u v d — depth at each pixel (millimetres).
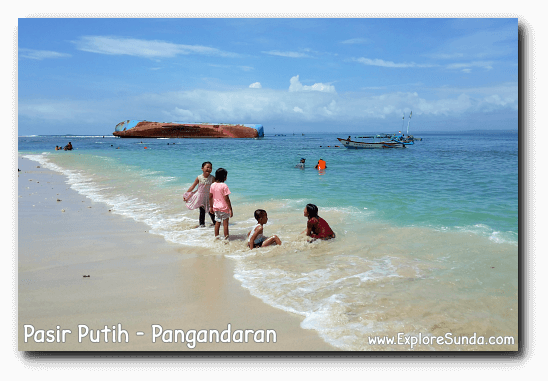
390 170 18969
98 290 4348
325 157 29125
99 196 11375
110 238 6773
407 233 6969
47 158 27609
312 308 3922
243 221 8188
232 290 4398
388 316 3725
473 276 4801
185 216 8727
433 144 69625
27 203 10094
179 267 5238
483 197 10812
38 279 4676
